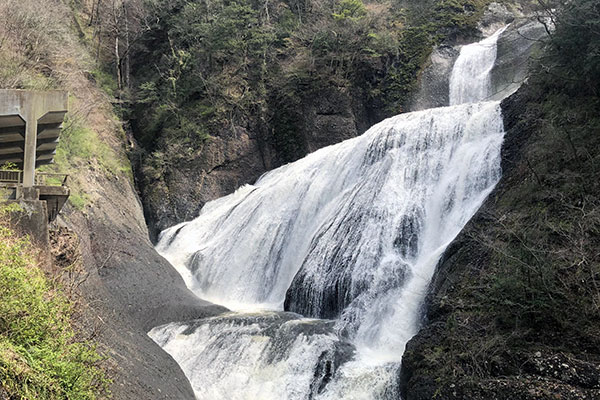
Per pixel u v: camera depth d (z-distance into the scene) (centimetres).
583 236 1493
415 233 2158
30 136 1505
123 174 3409
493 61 3541
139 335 1802
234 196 3488
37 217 1434
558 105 2025
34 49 3009
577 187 1627
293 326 1916
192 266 2919
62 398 977
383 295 1945
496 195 1919
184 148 3688
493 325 1455
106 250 2420
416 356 1516
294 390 1716
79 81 3512
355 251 2192
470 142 2320
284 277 2638
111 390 1194
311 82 3753
